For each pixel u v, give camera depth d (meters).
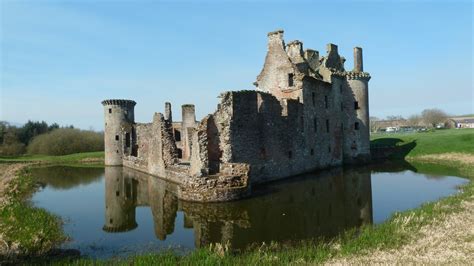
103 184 36.69
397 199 23.36
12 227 18.27
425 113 142.88
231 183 24.77
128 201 27.34
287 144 34.41
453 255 12.45
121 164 59.91
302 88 36.56
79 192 32.16
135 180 38.72
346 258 12.73
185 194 25.11
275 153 32.81
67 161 68.62
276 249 14.68
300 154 36.12
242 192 24.69
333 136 42.31
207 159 26.30
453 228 15.39
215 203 23.81
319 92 40.00
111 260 13.91
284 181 31.61
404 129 127.75
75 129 96.56
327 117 41.38
